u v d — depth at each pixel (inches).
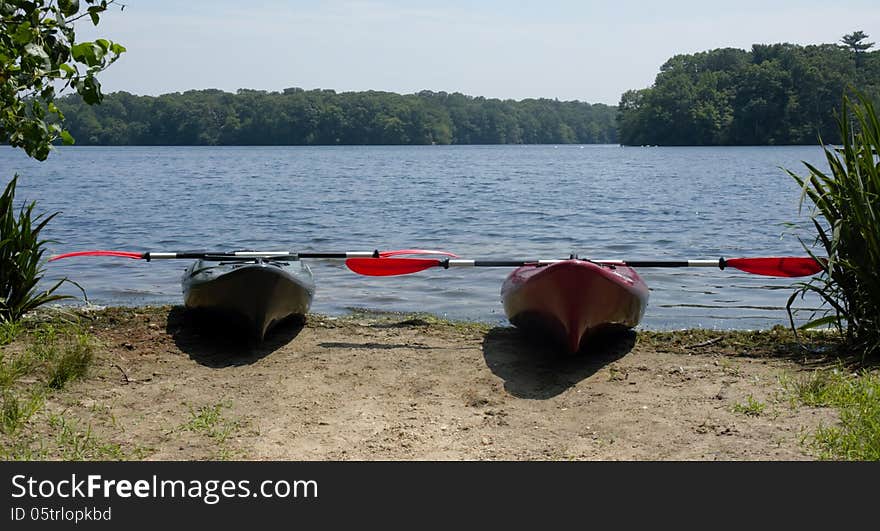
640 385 247.4
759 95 5002.5
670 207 1024.9
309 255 318.0
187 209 1003.3
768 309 399.5
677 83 5310.0
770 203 1084.5
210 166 2536.9
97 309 337.4
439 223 840.3
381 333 309.6
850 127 279.9
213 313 295.1
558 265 265.3
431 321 336.8
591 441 207.8
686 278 477.4
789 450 195.5
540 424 219.8
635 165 2554.1
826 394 225.6
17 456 191.5
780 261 305.3
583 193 1290.6
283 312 293.1
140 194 1264.8
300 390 245.0
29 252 297.7
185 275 322.3
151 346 283.1
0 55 220.8
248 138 6688.0
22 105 242.8
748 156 3282.5
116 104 6417.3
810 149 4274.1
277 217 905.5
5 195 295.0
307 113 6732.3
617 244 671.8
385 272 319.9
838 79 4744.1
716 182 1590.8
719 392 237.8
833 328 319.3
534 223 837.8
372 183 1601.9
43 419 215.2
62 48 235.3
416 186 1496.1
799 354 273.9
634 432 211.8
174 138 6496.1
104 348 275.3
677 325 367.6
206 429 214.2
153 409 227.1
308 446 205.6
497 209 1002.7
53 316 309.0
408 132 7106.3
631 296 278.1
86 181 1652.3
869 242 255.8
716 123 5044.3
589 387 247.3
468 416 225.9
